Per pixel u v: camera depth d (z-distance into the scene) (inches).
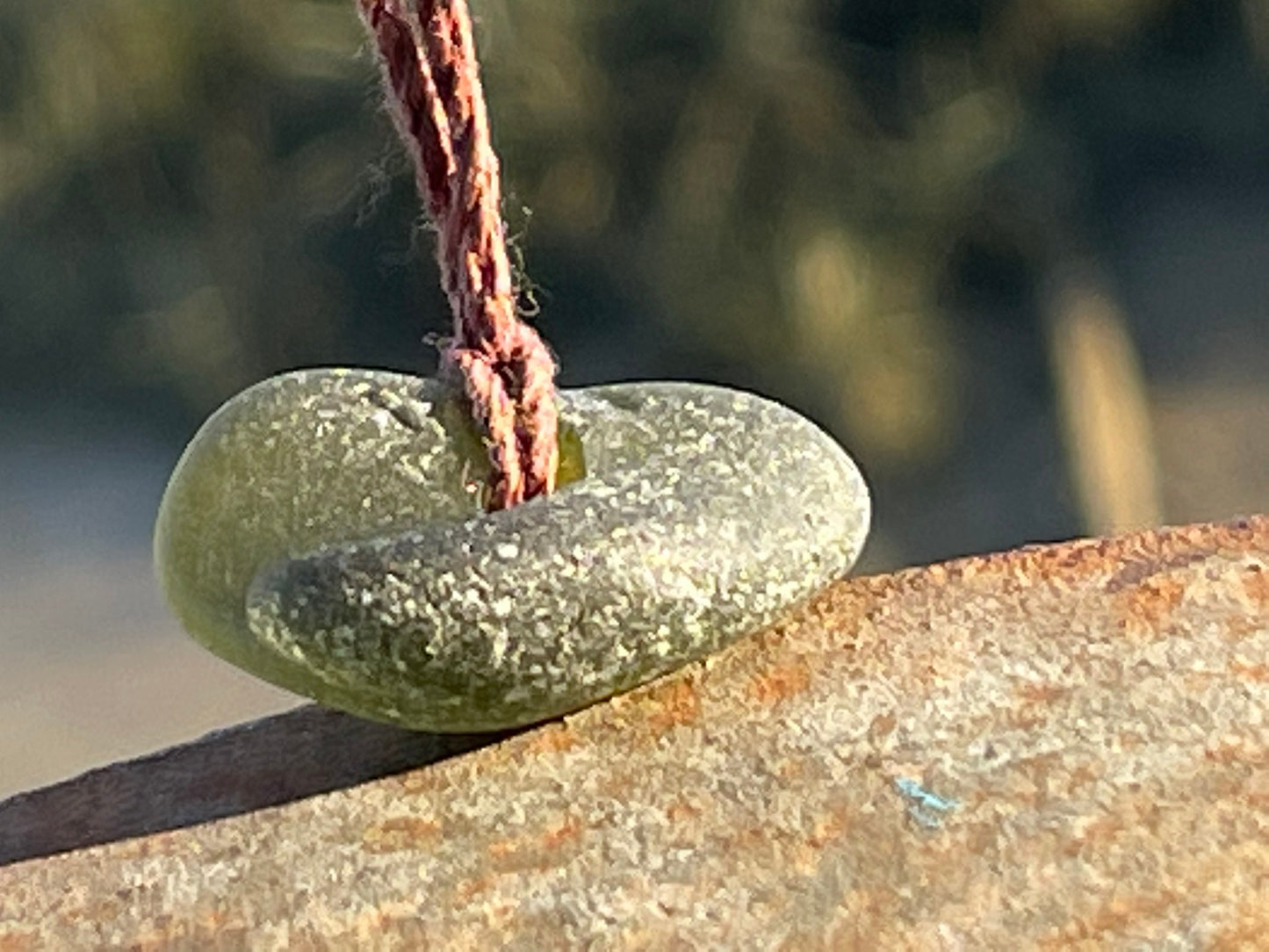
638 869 2.8
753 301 11.2
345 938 2.7
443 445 3.0
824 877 2.7
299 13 11.3
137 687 9.6
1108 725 2.9
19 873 2.9
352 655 2.8
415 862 2.8
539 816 2.9
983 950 2.6
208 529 3.0
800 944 2.6
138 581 10.7
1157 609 3.1
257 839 2.9
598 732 3.0
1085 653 3.1
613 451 3.1
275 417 3.1
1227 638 3.1
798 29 11.3
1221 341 11.2
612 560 2.8
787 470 3.0
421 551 2.8
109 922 2.8
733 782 2.9
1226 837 2.7
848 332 11.1
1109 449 10.7
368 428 3.1
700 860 2.8
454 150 3.0
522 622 2.8
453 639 2.8
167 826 3.0
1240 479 10.3
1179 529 3.4
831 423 11.2
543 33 10.8
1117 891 2.6
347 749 3.1
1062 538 10.5
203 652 10.0
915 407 11.2
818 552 3.0
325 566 2.8
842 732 3.0
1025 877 2.7
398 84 3.0
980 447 11.2
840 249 11.2
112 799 3.1
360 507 3.0
